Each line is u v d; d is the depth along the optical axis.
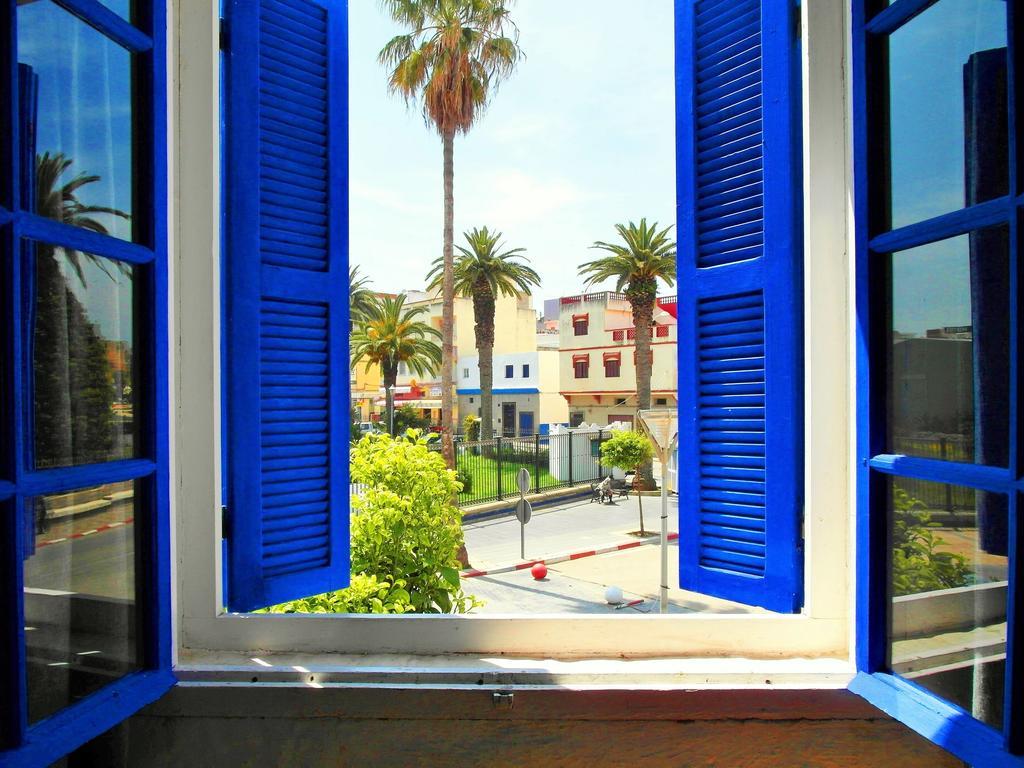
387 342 24.31
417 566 2.96
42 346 1.13
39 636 1.12
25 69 1.10
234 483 1.55
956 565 1.21
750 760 1.41
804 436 1.55
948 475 1.12
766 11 1.57
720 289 1.64
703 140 1.69
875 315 1.33
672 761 1.41
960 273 1.20
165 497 1.33
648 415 6.48
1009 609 1.01
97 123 1.24
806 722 1.41
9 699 0.97
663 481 6.35
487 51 14.60
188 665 1.49
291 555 1.62
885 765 1.41
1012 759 0.97
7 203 0.97
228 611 1.58
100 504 1.25
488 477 18.25
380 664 1.51
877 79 1.34
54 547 1.16
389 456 3.18
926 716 1.16
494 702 1.41
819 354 1.52
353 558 2.92
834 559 1.54
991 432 1.16
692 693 1.41
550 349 39.97
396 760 1.42
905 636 1.32
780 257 1.54
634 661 1.54
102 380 1.26
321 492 1.67
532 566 11.98
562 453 20.08
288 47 1.64
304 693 1.42
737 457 1.62
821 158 1.52
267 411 1.59
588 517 16.50
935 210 1.26
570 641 1.57
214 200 1.54
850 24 1.43
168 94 1.48
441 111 14.74
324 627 1.57
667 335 26.80
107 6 1.25
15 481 0.98
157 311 1.30
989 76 1.17
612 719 1.41
